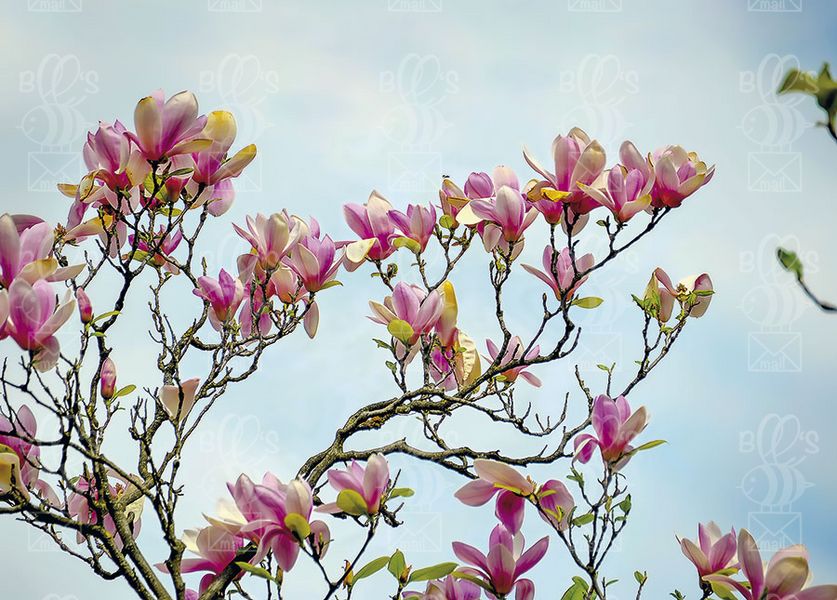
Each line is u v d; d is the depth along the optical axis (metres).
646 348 4.45
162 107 3.96
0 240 3.54
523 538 4.18
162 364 4.45
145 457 4.17
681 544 3.96
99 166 4.09
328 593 3.47
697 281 4.55
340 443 4.47
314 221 4.98
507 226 4.40
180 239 4.89
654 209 4.18
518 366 4.41
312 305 4.78
